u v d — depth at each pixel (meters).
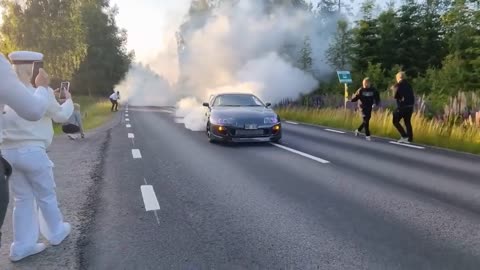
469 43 21.89
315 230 4.30
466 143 10.19
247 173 7.16
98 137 12.63
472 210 5.02
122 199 5.48
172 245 3.90
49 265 3.47
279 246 3.87
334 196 5.63
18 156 3.41
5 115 3.33
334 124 16.92
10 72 2.34
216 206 5.16
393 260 3.57
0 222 2.27
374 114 15.02
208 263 3.50
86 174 7.06
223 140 10.54
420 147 10.50
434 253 3.72
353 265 3.47
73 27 33.03
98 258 3.61
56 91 3.76
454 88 20.06
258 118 10.62
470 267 3.44
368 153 9.44
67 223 4.23
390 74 26.61
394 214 4.84
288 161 8.36
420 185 6.30
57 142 11.36
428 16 29.09
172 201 5.39
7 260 3.57
